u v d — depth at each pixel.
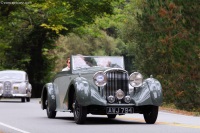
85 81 22.05
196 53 33.66
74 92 22.53
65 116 27.77
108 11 66.50
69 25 64.69
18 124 22.38
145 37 37.78
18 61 67.94
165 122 23.67
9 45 67.94
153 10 37.25
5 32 67.44
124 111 21.95
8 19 67.00
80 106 21.89
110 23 75.44
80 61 24.09
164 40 35.59
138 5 51.22
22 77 47.50
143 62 38.53
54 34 67.50
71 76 23.61
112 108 21.86
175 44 34.75
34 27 66.44
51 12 61.47
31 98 62.19
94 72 22.50
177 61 34.53
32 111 31.84
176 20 35.41
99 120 24.83
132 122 23.56
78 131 19.03
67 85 23.78
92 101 21.56
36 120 24.73
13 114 29.06
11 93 46.31
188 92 33.72
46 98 26.91
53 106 25.66
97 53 96.06
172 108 34.94
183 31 34.75
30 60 67.38
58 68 89.69
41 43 68.69
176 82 34.72
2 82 46.53
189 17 34.62
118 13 75.31
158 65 36.94
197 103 33.56
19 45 68.25
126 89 22.30
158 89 22.30
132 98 22.25
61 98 24.70
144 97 22.03
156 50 36.78
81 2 63.28
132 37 48.06
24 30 67.69
